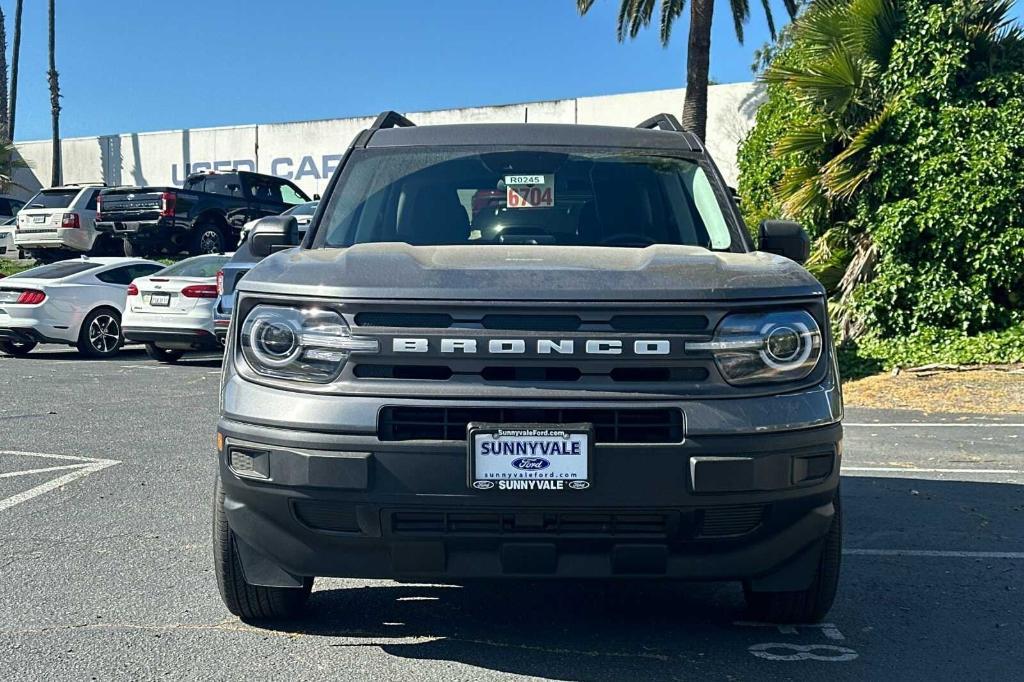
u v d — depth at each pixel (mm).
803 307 3602
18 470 7230
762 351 3477
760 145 16969
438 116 34312
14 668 3701
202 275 15242
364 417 3359
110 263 16594
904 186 13469
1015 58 13703
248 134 37688
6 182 31641
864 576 4980
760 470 3396
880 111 13664
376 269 3596
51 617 4246
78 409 10242
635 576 3484
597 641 4027
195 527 5703
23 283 15672
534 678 3637
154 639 4000
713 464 3352
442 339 3375
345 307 3447
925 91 13430
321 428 3375
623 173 4887
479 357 3371
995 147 13133
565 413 3348
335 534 3475
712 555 3510
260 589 3963
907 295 13539
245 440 3492
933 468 7812
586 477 3316
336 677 3629
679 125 5473
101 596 4516
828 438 3539
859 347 13594
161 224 21234
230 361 3670
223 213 22453
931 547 5527
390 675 3654
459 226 4625
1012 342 13008
